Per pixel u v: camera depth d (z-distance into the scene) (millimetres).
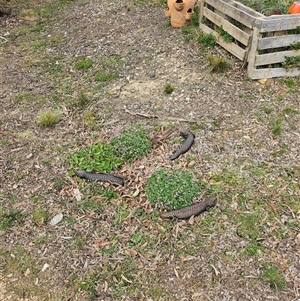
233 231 1631
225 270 1497
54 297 1450
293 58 2445
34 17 3715
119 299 1433
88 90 2568
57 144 2143
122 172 1932
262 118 2205
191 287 1454
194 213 1692
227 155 1979
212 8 2830
